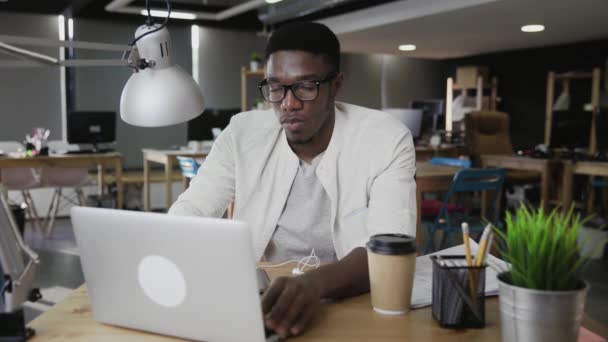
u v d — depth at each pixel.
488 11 5.52
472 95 10.05
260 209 1.60
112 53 7.37
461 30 6.88
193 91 1.36
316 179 1.57
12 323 0.98
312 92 1.36
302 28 1.36
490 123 6.92
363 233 1.51
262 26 8.46
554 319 0.81
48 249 5.12
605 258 4.63
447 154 7.07
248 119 1.69
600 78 7.53
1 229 0.96
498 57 9.52
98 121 6.06
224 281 0.88
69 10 6.82
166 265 0.92
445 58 10.67
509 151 6.88
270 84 1.39
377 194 1.44
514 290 0.84
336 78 1.42
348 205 1.53
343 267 1.18
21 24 6.86
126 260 0.96
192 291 0.91
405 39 7.80
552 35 7.28
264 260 1.66
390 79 10.47
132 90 1.33
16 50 0.98
